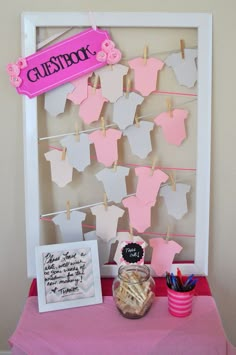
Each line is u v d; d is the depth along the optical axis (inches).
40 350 41.0
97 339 41.1
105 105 50.3
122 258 49.6
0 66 49.4
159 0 47.9
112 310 45.9
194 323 43.3
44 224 53.6
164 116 49.0
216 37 48.8
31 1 47.9
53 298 46.1
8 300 57.2
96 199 53.4
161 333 41.7
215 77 49.8
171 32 48.6
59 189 53.0
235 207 53.7
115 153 49.3
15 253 55.5
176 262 53.3
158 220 53.8
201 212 51.3
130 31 48.5
